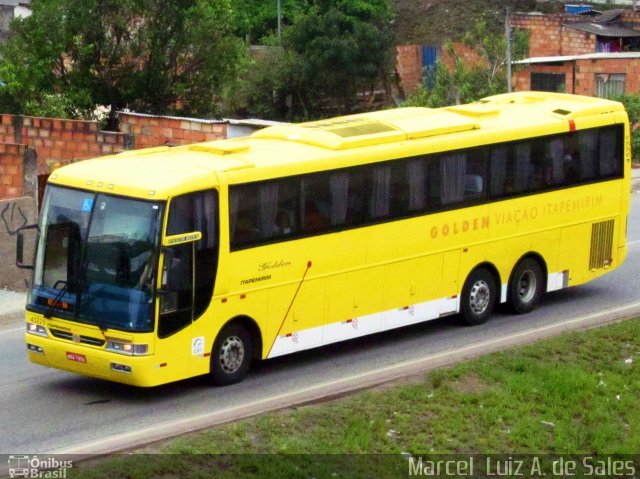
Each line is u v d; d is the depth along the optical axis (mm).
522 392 16188
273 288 16500
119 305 14984
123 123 29891
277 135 17969
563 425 15422
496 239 19844
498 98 22203
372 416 14836
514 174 20016
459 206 19125
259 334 16469
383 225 17938
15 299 21656
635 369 17578
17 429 14172
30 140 28234
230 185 15797
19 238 15820
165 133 29359
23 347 18594
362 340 19016
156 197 14984
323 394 15672
